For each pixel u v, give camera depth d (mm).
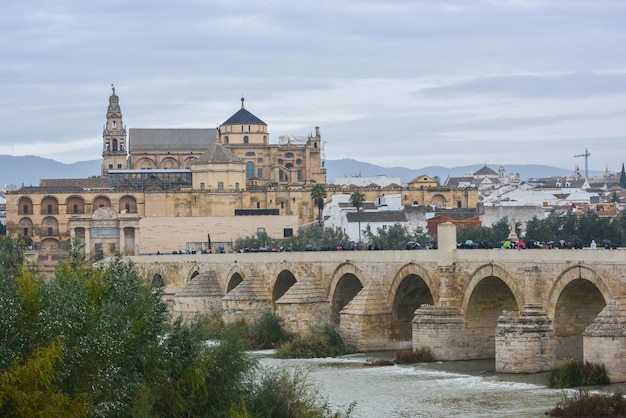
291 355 146625
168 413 86750
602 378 109500
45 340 77625
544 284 121000
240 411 88562
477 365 130250
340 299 163000
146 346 87500
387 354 145625
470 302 134500
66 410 73938
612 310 109938
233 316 177000
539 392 110312
